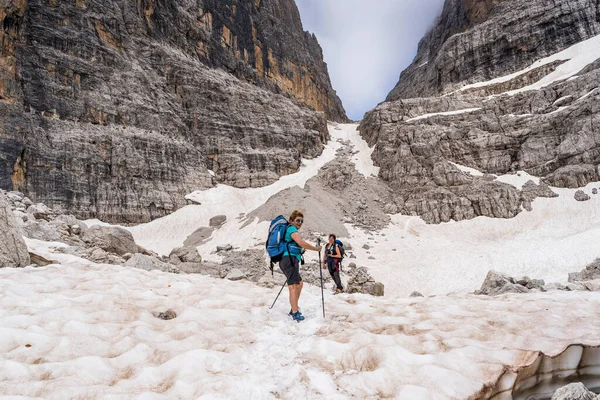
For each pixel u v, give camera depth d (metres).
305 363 4.36
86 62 42.84
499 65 71.00
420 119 60.16
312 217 40.31
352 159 64.88
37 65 37.94
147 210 42.53
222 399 3.51
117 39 48.03
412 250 36.59
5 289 6.44
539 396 4.32
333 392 3.71
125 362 4.28
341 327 5.49
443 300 7.66
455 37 78.44
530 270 26.05
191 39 63.47
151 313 6.17
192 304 6.73
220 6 74.75
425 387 3.67
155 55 53.75
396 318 5.99
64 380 3.63
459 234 40.31
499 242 36.53
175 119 51.00
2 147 32.19
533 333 5.25
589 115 45.31
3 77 34.28
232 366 4.17
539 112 51.91
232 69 71.44
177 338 5.08
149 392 3.49
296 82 93.31
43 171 35.12
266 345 4.90
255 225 39.69
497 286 12.39
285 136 63.47
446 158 52.16
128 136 43.84
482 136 51.81
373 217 45.34
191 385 3.72
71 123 39.59
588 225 35.00
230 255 33.19
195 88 55.69
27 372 3.76
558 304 7.08
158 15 56.97
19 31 36.97
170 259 17.53
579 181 41.97
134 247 16.28
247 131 58.91
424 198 46.81
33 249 10.96
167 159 46.91
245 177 53.44
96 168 39.62
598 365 4.64
